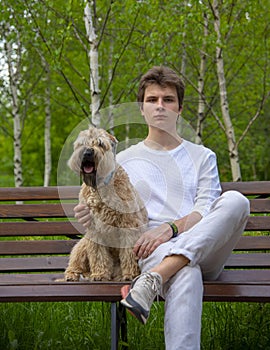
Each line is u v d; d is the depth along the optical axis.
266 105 17.31
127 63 11.80
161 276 2.46
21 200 3.45
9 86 13.02
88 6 8.20
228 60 12.66
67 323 3.42
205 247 2.55
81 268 3.00
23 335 3.26
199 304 2.46
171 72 3.09
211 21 10.06
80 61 12.99
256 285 2.58
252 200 3.40
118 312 2.67
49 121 15.09
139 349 3.16
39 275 3.22
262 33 11.37
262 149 17.44
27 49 12.16
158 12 9.59
